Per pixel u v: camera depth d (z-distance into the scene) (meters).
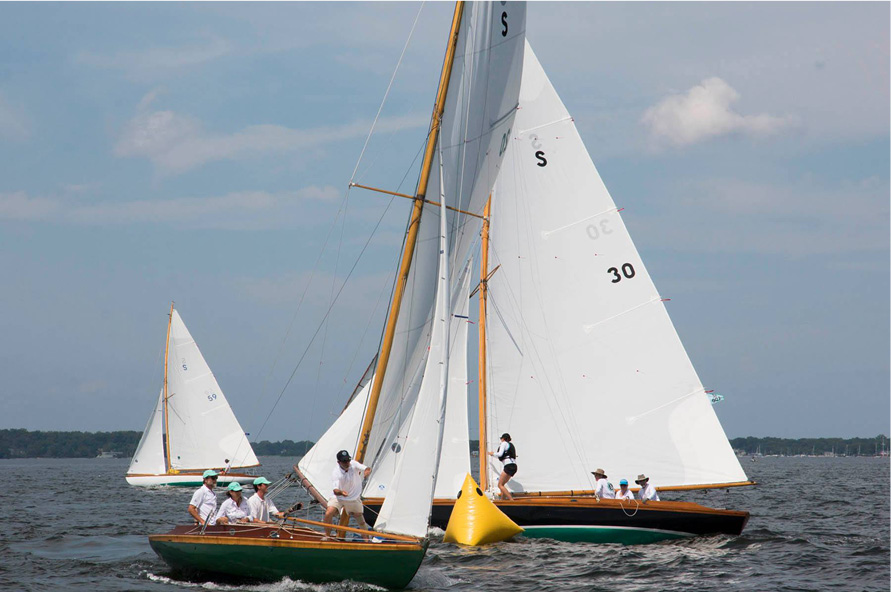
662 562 74.38
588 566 72.19
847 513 127.12
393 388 67.12
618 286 94.19
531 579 67.12
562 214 94.94
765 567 72.62
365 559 60.62
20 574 68.56
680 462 92.56
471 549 79.88
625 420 93.12
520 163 95.25
